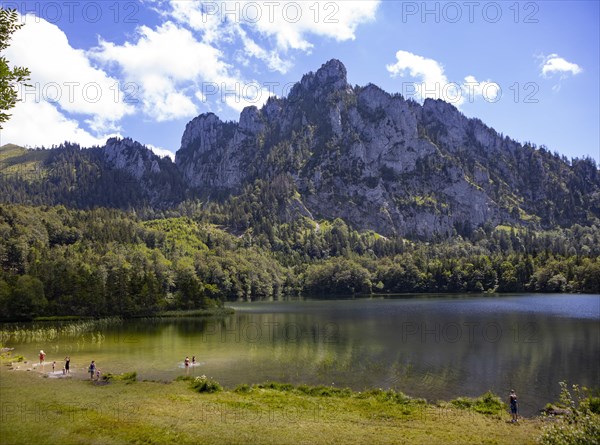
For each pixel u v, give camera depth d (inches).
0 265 6747.1
